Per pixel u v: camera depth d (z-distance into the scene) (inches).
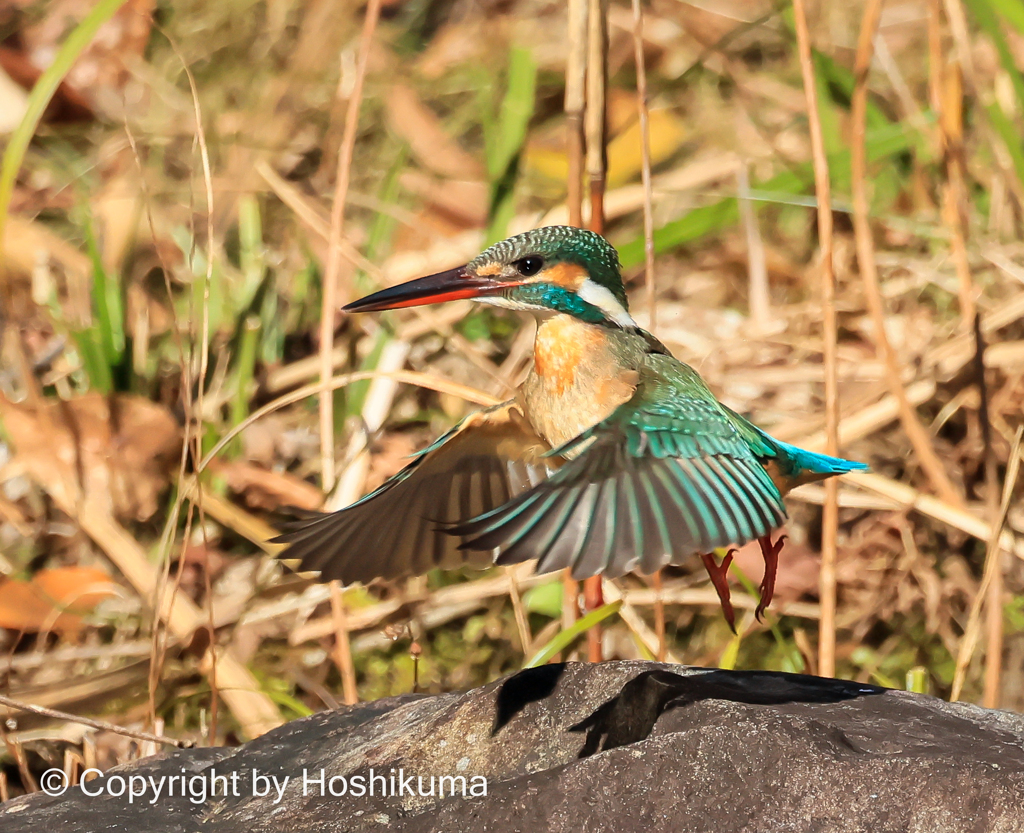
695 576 435.8
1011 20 396.8
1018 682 407.5
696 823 216.1
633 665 263.1
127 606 422.6
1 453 467.2
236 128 612.4
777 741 220.8
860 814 212.1
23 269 526.9
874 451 462.9
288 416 490.9
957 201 438.6
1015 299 474.9
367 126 621.3
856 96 395.5
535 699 259.8
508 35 681.0
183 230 542.9
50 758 371.9
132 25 648.4
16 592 411.2
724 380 488.4
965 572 429.7
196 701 387.2
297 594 414.9
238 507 451.5
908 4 677.9
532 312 289.6
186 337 507.8
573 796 221.6
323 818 243.1
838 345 507.8
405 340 491.8
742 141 607.2
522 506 205.6
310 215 493.4
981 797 208.1
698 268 566.9
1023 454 451.5
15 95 615.2
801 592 427.5
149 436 448.1
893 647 422.9
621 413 230.4
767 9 668.1
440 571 437.4
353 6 668.1
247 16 668.1
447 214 580.4
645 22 664.4
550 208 544.1
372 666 412.2
